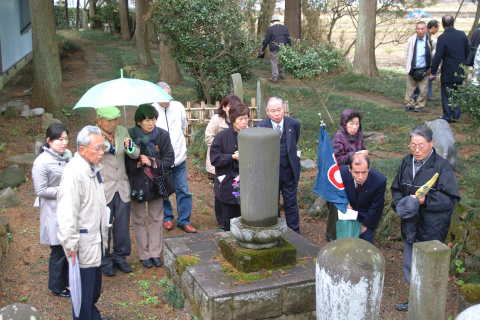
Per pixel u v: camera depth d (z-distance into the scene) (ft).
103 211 15.08
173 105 22.71
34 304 17.07
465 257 18.88
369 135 35.73
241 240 15.94
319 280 11.95
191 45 41.60
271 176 15.39
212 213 25.36
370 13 59.57
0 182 27.84
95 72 67.82
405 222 16.78
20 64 62.90
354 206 18.16
